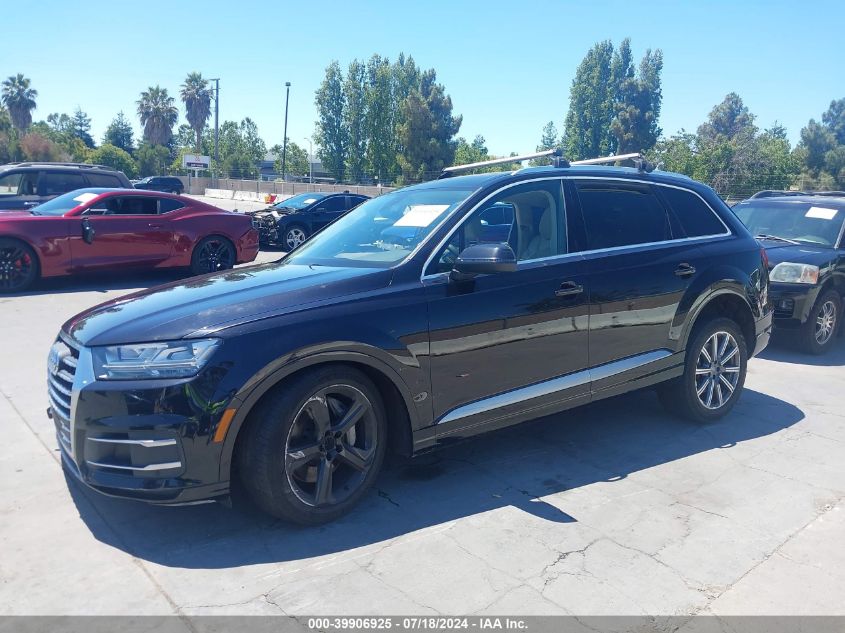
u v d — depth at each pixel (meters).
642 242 4.81
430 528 3.59
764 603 2.99
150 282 11.34
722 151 42.78
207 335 3.25
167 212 11.16
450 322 3.82
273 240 15.96
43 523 3.56
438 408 3.85
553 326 4.23
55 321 8.17
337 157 74.75
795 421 5.39
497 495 3.99
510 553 3.35
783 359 7.48
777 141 52.00
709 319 5.15
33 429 4.83
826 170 58.00
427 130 65.00
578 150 77.12
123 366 3.23
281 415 3.33
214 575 3.12
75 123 151.62
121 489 3.20
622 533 3.57
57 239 10.06
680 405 5.15
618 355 4.60
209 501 3.27
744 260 5.28
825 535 3.59
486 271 3.71
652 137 72.69
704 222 5.25
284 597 2.97
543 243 4.38
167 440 3.16
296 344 3.34
